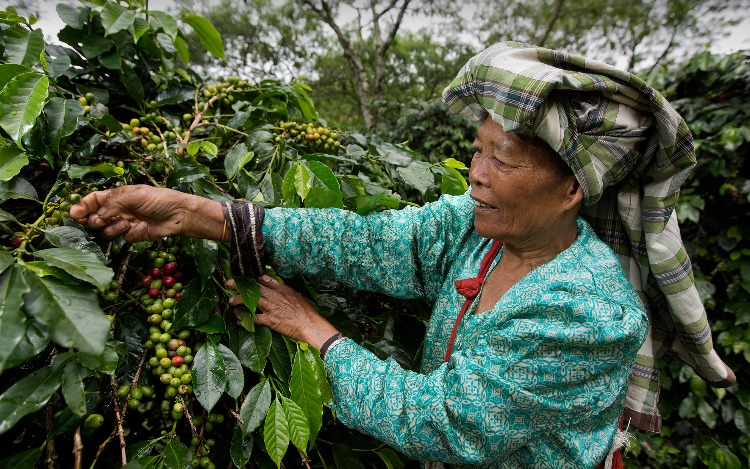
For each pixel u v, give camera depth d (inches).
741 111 79.0
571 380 26.5
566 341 25.7
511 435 27.1
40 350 22.9
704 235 84.6
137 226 29.6
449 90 30.8
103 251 32.5
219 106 50.4
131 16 42.1
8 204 33.5
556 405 26.5
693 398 81.0
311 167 39.1
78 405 23.2
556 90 25.3
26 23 37.1
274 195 40.1
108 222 28.9
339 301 42.7
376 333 43.7
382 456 37.7
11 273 22.1
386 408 29.4
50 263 23.0
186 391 29.4
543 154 27.0
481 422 26.8
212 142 44.1
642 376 34.2
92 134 38.7
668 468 84.5
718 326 80.9
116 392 27.9
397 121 162.2
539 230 29.5
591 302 26.2
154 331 30.5
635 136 26.7
